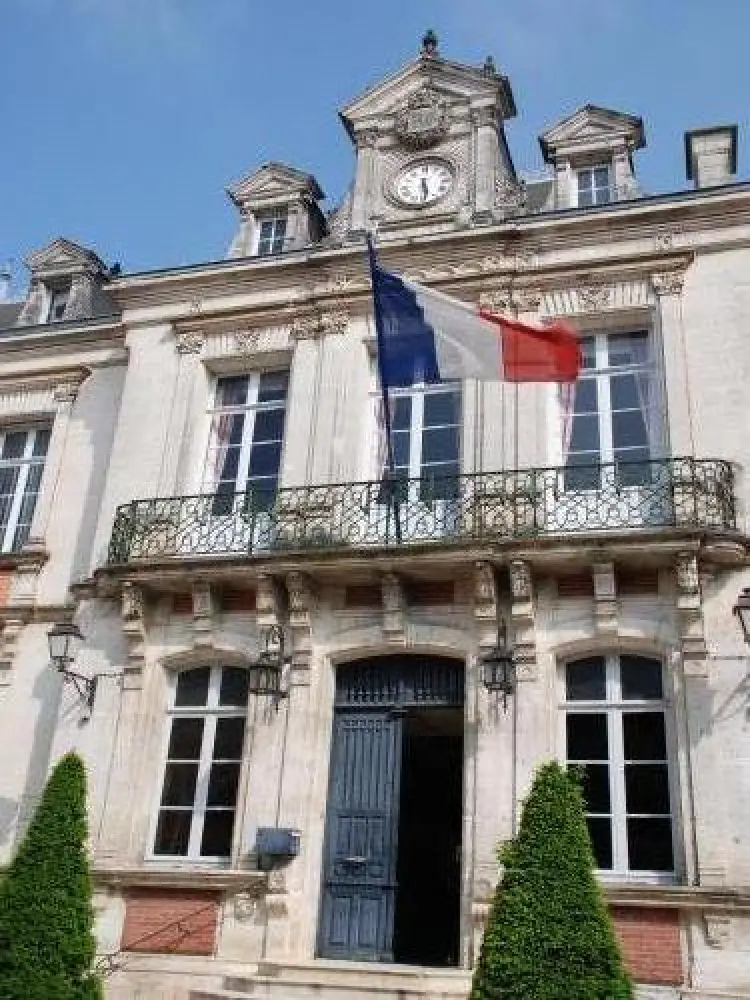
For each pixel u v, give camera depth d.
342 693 11.27
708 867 9.18
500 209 13.12
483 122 13.77
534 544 10.30
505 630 10.60
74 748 11.45
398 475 12.12
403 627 10.90
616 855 9.69
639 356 12.05
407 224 13.38
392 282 11.28
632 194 13.20
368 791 10.79
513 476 11.23
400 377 10.99
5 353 15.09
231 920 10.20
